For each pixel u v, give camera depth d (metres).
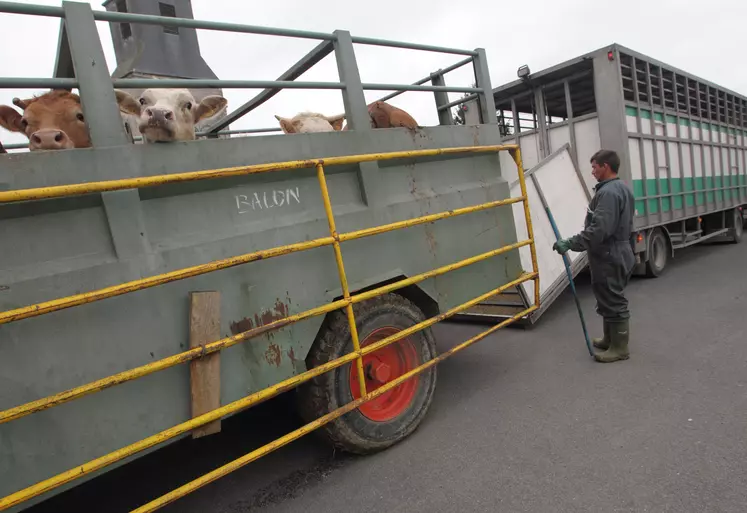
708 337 4.53
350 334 2.97
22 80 2.07
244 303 2.60
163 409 2.32
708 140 9.55
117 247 2.24
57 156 2.10
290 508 2.68
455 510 2.44
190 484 2.19
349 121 3.18
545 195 5.88
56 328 2.05
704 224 10.29
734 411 3.07
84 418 2.11
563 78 7.52
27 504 1.96
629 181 6.67
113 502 3.02
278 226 2.75
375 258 3.19
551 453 2.86
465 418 3.49
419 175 3.57
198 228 2.51
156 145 2.37
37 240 2.06
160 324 2.33
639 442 2.85
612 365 4.14
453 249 3.70
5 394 1.93
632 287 7.20
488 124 4.14
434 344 3.56
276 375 2.69
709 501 2.26
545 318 6.02
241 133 5.91
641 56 7.18
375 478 2.85
